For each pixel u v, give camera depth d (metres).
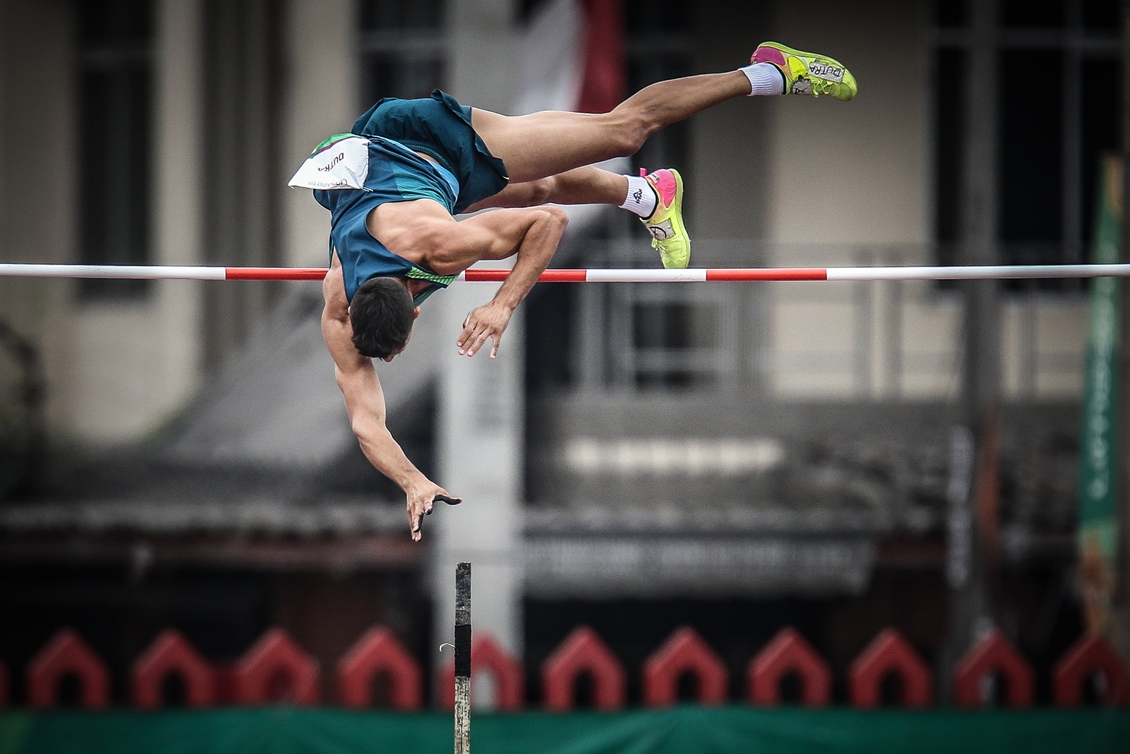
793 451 47.00
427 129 20.92
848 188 51.62
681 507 43.88
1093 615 37.06
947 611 44.62
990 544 40.59
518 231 20.27
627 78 52.41
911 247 50.88
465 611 22.64
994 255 41.91
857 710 33.41
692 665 36.38
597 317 50.00
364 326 19.27
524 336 50.12
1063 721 33.34
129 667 47.19
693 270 22.66
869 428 48.00
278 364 50.53
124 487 46.81
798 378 50.94
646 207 23.42
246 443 47.22
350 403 20.59
